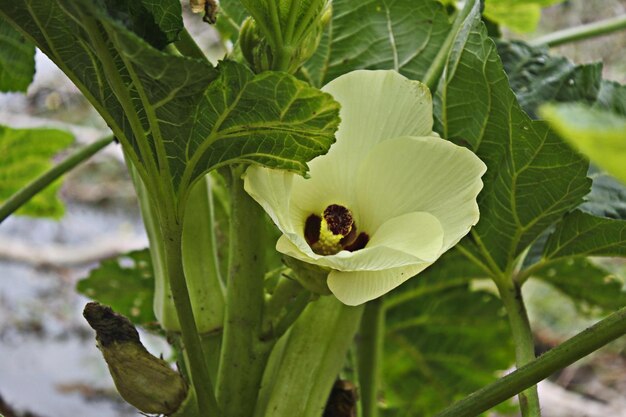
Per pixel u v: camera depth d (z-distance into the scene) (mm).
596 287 574
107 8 366
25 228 1453
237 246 436
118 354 407
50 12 380
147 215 472
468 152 400
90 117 1442
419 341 625
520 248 470
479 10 443
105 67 377
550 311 1253
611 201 482
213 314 464
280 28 404
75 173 1499
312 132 383
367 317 554
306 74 515
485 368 627
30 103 1442
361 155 412
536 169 447
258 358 440
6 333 1317
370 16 510
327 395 456
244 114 384
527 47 509
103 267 592
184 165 399
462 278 590
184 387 414
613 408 1209
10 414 729
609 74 1442
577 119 276
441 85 464
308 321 460
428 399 644
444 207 401
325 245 410
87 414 1203
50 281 1374
